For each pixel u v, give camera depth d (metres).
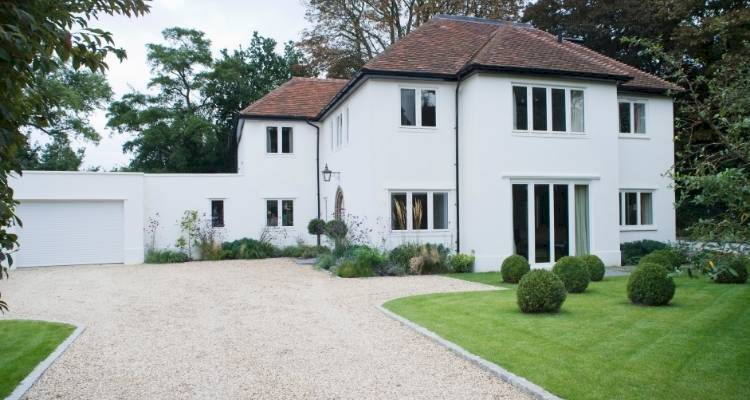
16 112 3.89
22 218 19.78
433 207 17.45
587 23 30.67
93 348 7.94
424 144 17.27
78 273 17.64
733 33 22.27
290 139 24.72
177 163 34.78
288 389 6.04
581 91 17.31
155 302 11.78
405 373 6.50
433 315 9.49
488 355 6.91
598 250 17.30
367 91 16.92
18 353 7.55
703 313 9.12
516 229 16.75
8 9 3.31
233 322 9.59
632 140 19.88
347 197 19.88
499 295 11.53
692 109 5.91
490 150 16.36
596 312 9.39
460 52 18.47
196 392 6.00
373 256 15.70
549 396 5.43
